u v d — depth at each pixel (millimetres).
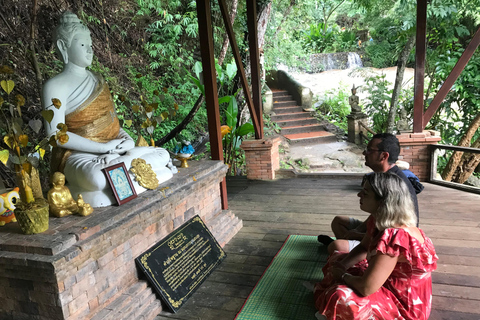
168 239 3078
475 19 9109
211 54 4023
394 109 9570
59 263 2059
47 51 7109
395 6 9414
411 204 2043
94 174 2705
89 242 2252
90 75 3221
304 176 6211
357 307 2078
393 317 2145
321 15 18578
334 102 13398
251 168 6293
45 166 5562
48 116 2410
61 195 2572
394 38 9984
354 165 8938
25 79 6398
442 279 2914
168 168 3488
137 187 2965
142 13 9406
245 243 3834
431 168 5430
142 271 2764
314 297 2658
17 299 2266
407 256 1979
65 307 2162
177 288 2869
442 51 8680
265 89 11828
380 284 1994
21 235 2291
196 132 10016
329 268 2625
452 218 4074
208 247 3391
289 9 11398
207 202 3848
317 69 16797
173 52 10117
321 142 10797
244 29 8484
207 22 3951
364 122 10641
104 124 3146
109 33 9086
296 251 3551
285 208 4793
